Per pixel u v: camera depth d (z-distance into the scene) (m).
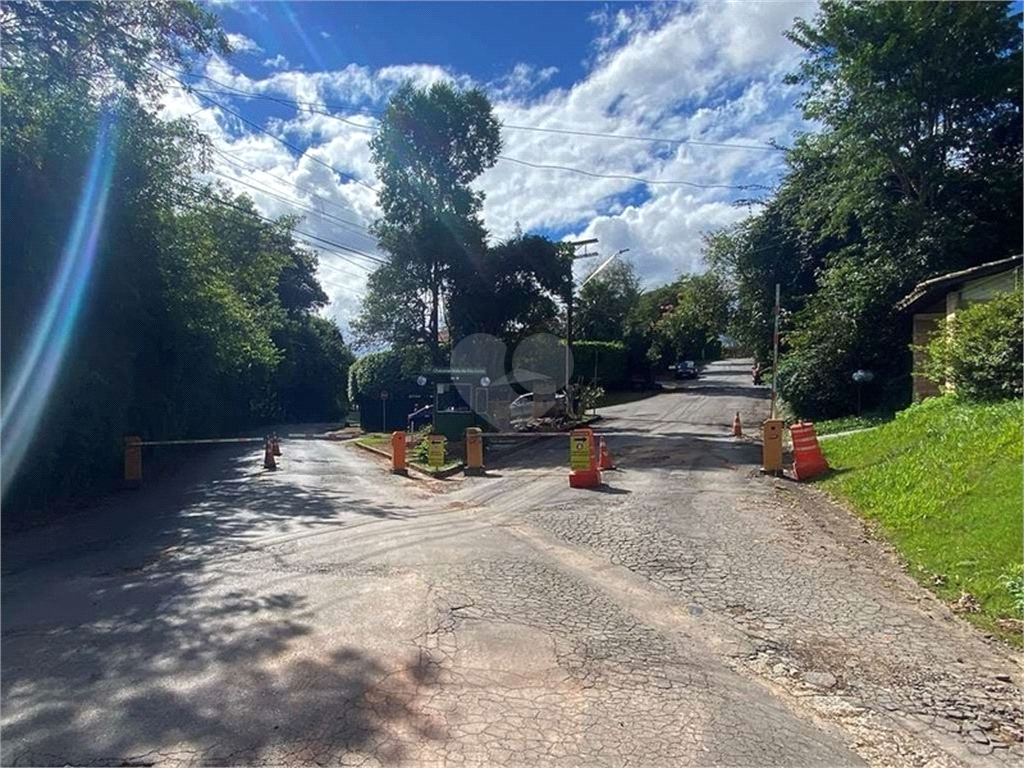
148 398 15.56
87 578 6.10
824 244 24.09
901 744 3.25
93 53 10.49
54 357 10.30
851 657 4.22
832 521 8.02
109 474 12.46
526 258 22.73
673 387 45.50
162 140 12.12
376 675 3.91
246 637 4.50
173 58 11.29
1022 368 10.19
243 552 6.88
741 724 3.41
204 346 17.47
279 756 3.08
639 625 4.76
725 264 28.72
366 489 11.70
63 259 9.91
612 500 9.64
